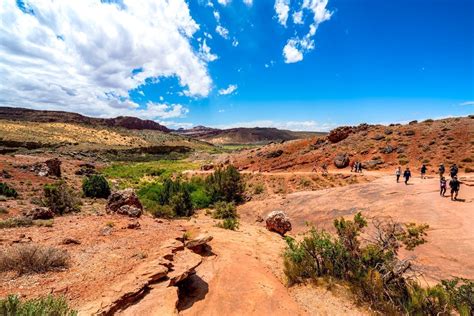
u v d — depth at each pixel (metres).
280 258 12.66
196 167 79.19
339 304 8.36
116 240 10.04
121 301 6.19
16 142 88.69
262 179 46.16
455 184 17.48
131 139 164.00
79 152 92.94
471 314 6.98
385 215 17.41
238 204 35.06
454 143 41.41
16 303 4.39
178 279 7.85
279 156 62.84
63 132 137.12
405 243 13.28
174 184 34.59
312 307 8.31
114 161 96.12
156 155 123.06
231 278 9.39
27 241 9.00
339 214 20.36
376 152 46.91
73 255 8.26
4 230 10.41
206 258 10.88
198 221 21.17
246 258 11.59
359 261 9.83
